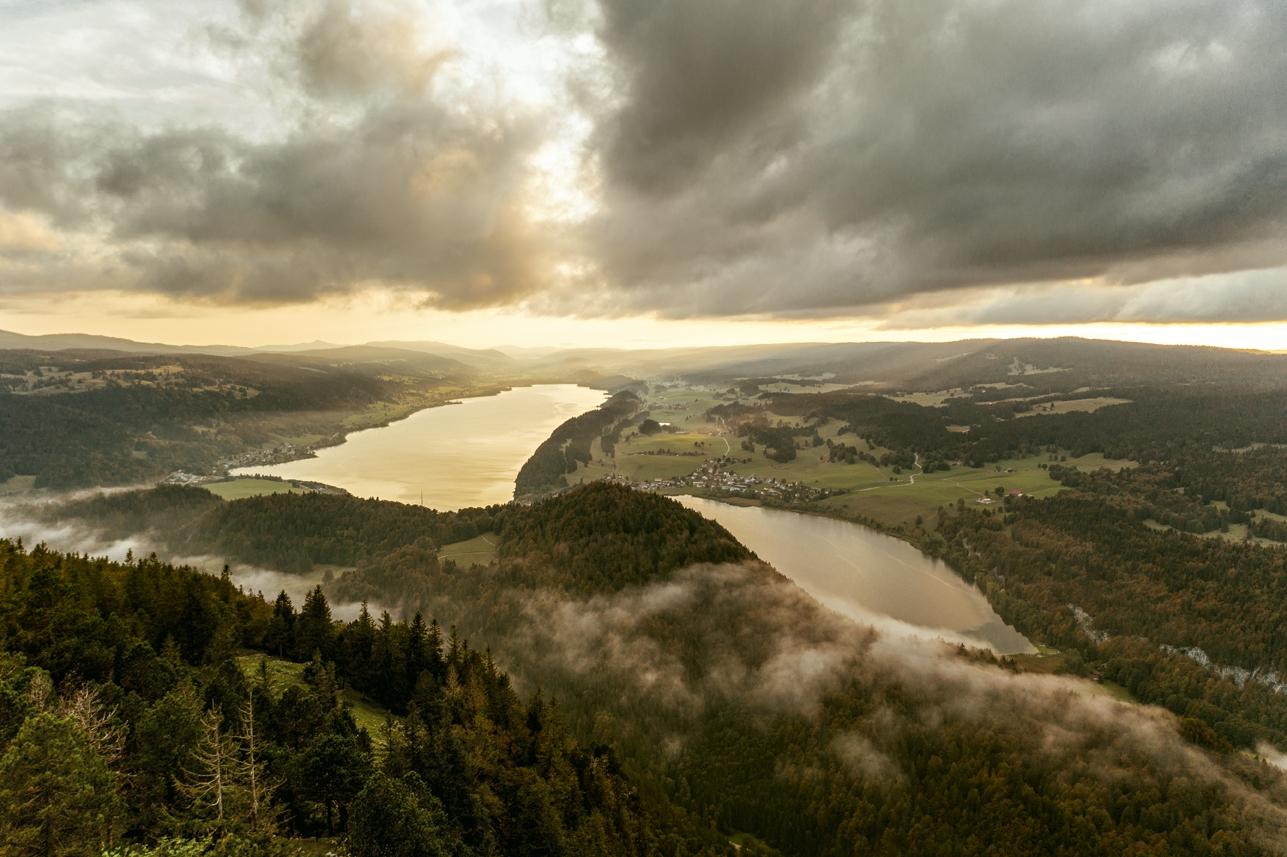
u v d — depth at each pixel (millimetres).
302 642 98125
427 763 59656
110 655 62031
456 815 58000
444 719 72000
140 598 90875
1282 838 114625
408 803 45438
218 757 43969
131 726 49844
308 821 49750
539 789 71000
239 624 101688
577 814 79312
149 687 60125
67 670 59000
